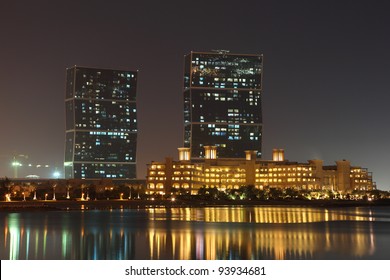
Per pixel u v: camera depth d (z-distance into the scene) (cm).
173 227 18588
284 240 14262
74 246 12950
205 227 18650
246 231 17088
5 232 16375
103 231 16788
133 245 13138
